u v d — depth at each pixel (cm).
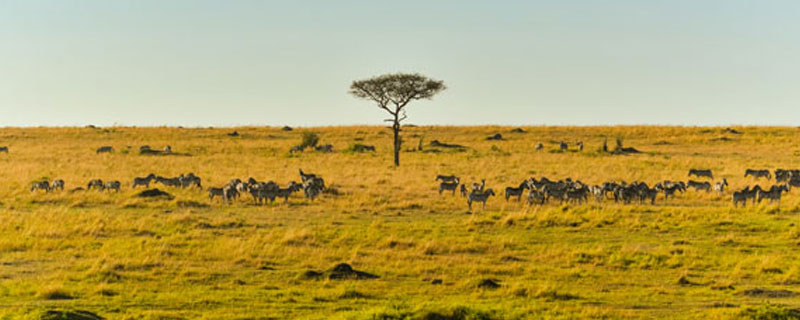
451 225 8875
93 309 5022
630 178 14262
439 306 4850
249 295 5528
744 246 7662
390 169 15538
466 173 14938
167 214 9556
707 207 10188
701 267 6775
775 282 6212
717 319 4884
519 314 4894
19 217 8994
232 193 10788
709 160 17312
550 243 7888
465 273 6462
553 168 15912
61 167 15250
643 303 5469
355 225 8894
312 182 11581
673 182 12125
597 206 10238
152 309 5088
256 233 8256
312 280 6094
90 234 8038
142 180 12262
